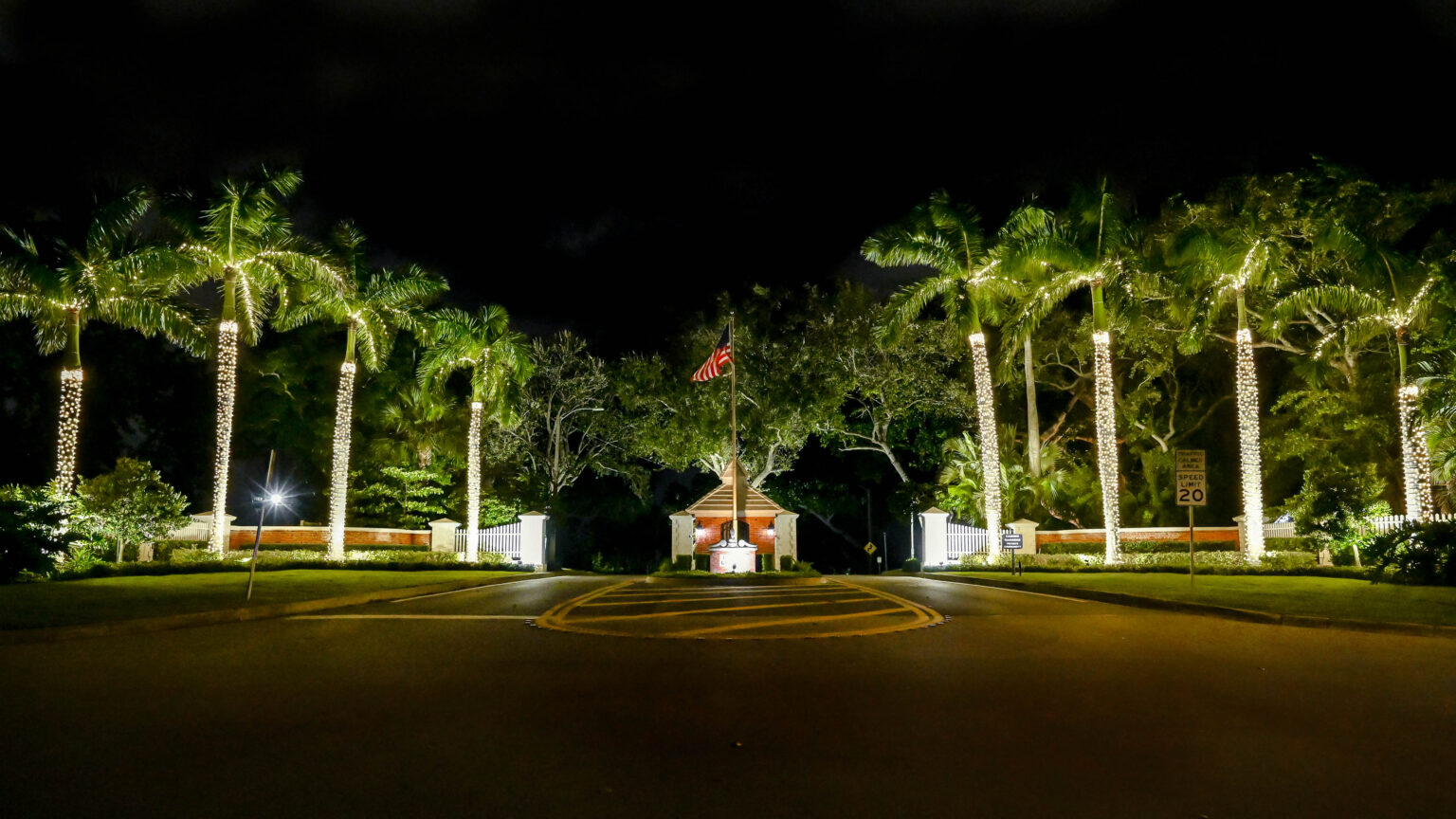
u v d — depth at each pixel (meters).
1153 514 42.00
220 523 29.34
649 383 47.41
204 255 28.44
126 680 9.98
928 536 37.81
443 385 38.38
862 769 6.67
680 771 6.61
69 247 26.39
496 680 10.05
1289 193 31.00
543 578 29.12
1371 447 32.28
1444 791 6.22
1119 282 31.62
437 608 18.28
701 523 42.66
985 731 7.78
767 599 19.81
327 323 40.28
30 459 39.03
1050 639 13.48
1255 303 33.69
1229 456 43.66
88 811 5.70
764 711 8.52
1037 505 39.34
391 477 40.19
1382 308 28.98
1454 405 26.41
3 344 36.94
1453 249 27.56
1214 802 5.98
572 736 7.58
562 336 48.53
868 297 46.31
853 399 49.94
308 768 6.62
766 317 47.78
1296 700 9.05
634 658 11.65
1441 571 21.89
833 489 54.72
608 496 53.59
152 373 43.56
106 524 26.02
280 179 29.06
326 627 15.12
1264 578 25.45
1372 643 13.30
